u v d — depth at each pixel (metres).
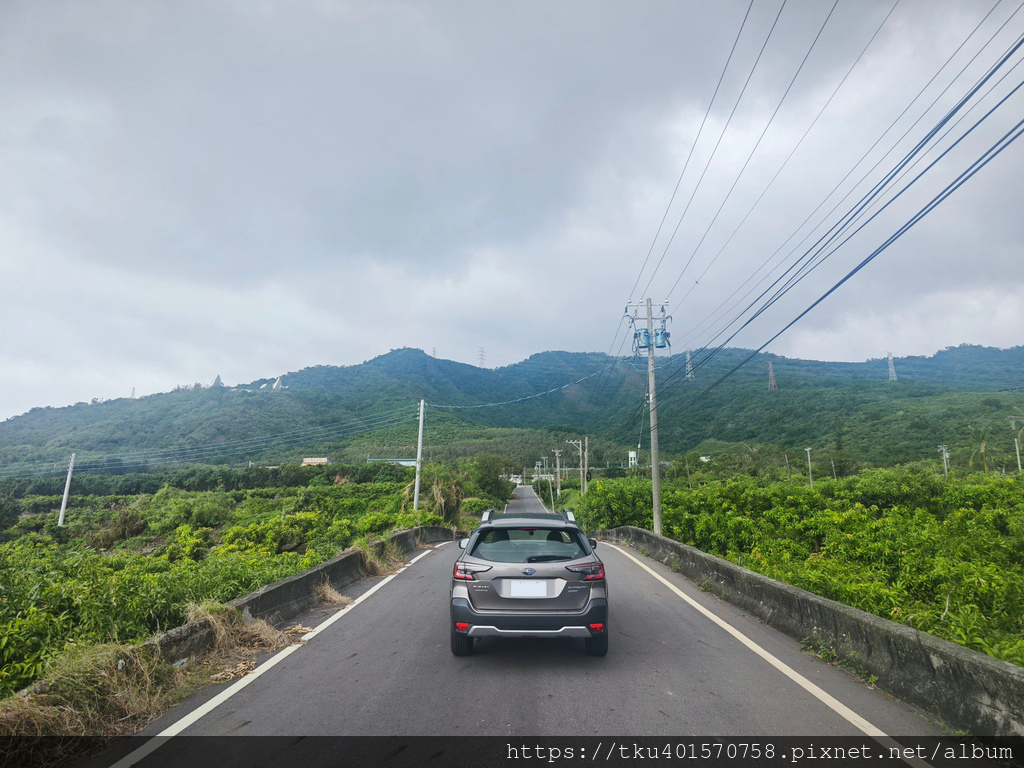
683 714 4.29
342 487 66.25
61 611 5.62
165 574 7.55
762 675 5.22
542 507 80.81
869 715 4.26
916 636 4.69
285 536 33.59
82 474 82.50
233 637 6.19
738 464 69.81
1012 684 3.71
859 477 32.34
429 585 10.74
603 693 4.76
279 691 4.87
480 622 5.50
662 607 8.41
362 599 9.30
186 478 77.88
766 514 23.20
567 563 5.63
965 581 7.65
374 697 4.70
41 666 4.49
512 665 5.58
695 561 11.30
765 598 7.69
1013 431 68.50
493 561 5.70
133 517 50.59
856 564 12.27
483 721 4.17
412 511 35.09
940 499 25.05
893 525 16.48
